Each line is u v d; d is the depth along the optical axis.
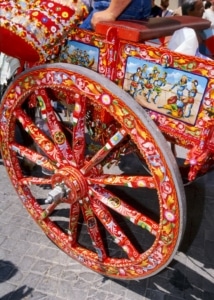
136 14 2.08
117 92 1.60
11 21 1.89
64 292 2.26
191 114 1.66
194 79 1.58
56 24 1.89
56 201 1.96
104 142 2.17
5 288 2.26
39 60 2.06
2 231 2.68
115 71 1.83
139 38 1.68
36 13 1.87
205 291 2.34
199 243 2.73
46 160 2.17
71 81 1.74
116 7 1.83
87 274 2.38
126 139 2.17
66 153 2.02
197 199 3.19
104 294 2.26
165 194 1.65
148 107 1.81
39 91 1.94
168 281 2.38
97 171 2.06
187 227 2.87
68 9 1.91
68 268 2.42
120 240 2.03
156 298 2.26
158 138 1.57
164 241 1.76
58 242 2.38
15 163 2.35
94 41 1.86
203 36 2.42
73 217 2.19
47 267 2.41
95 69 1.92
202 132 1.62
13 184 2.44
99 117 2.06
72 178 1.98
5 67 2.79
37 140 2.13
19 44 1.95
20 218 2.82
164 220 1.71
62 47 2.02
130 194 3.20
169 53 1.60
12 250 2.53
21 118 2.12
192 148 1.73
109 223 2.05
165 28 1.93
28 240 2.62
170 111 1.73
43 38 1.90
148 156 1.63
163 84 1.70
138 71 1.75
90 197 2.06
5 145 2.28
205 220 2.96
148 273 1.95
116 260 2.11
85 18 2.08
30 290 2.25
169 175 1.59
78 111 1.84
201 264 2.54
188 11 3.21
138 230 2.81
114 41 1.73
